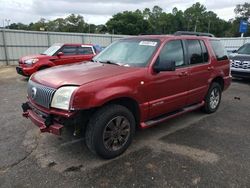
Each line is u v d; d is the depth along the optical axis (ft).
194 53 16.06
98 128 10.73
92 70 12.12
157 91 13.12
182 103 15.29
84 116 10.64
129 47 14.56
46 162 11.25
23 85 30.83
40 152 12.18
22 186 9.52
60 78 11.08
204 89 17.11
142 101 12.41
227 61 19.60
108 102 11.27
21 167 10.81
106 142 11.18
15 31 60.03
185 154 12.16
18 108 19.66
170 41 14.25
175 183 9.79
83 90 10.05
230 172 10.59
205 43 17.30
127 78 11.58
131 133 12.17
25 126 15.58
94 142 10.81
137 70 12.25
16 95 24.66
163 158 11.73
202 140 13.88
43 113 10.92
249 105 21.68
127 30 266.98
